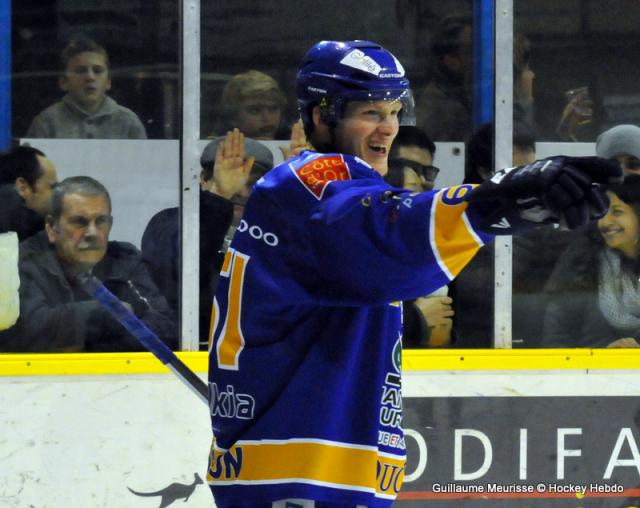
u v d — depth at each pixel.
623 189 14.84
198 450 14.00
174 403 13.96
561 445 14.66
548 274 14.77
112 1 13.82
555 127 14.71
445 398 14.44
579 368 14.66
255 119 14.17
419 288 7.16
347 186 7.51
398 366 8.35
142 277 14.03
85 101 13.84
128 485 13.94
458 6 14.46
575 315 14.84
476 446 14.52
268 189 7.83
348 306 7.72
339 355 7.99
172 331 14.12
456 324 14.65
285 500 8.00
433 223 6.80
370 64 8.07
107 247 13.96
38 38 13.70
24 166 13.76
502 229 6.57
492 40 14.53
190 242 14.07
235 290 8.07
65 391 13.80
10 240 13.77
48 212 13.84
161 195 14.05
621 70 14.77
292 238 7.64
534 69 14.66
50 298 13.84
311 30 14.22
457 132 14.56
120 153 13.94
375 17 14.34
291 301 7.77
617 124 14.80
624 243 14.84
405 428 14.38
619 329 14.92
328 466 8.01
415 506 14.46
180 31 13.95
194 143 14.05
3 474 13.77
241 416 8.19
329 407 7.98
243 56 14.10
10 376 13.71
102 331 13.95
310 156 7.95
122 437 13.90
